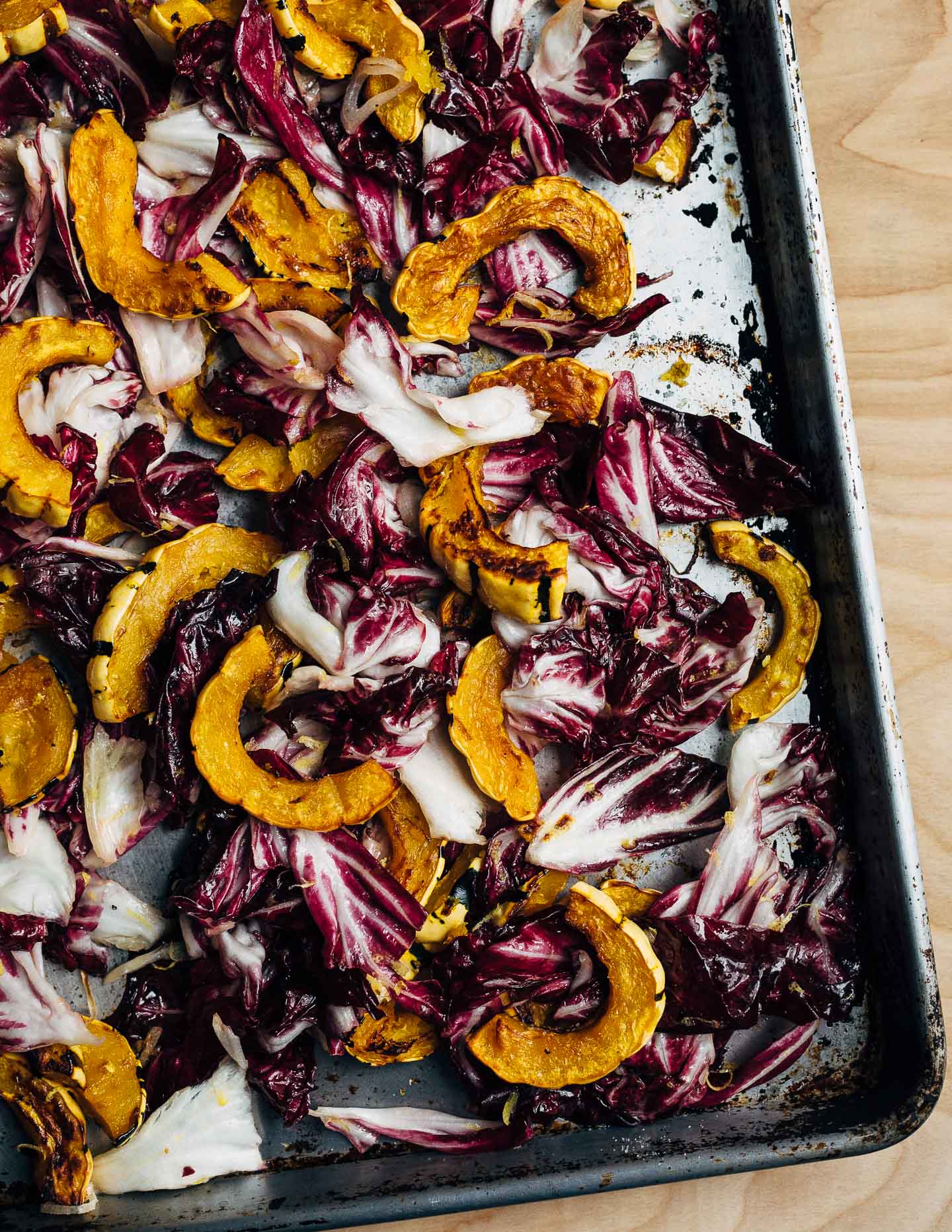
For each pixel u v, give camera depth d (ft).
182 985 1.91
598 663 1.93
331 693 1.89
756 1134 1.91
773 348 1.99
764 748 1.97
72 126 1.86
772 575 1.97
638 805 1.96
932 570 2.08
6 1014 1.86
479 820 1.90
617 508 1.93
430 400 1.86
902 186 2.09
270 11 1.83
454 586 1.92
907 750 2.06
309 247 1.90
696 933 1.92
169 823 1.90
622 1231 1.98
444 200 1.93
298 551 1.88
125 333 1.87
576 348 1.96
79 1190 1.85
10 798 1.86
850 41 2.08
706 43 1.99
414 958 1.93
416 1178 1.87
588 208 1.92
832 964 1.96
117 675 1.84
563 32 1.94
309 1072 1.90
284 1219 1.83
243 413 1.89
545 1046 1.90
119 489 1.85
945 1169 2.02
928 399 2.09
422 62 1.87
